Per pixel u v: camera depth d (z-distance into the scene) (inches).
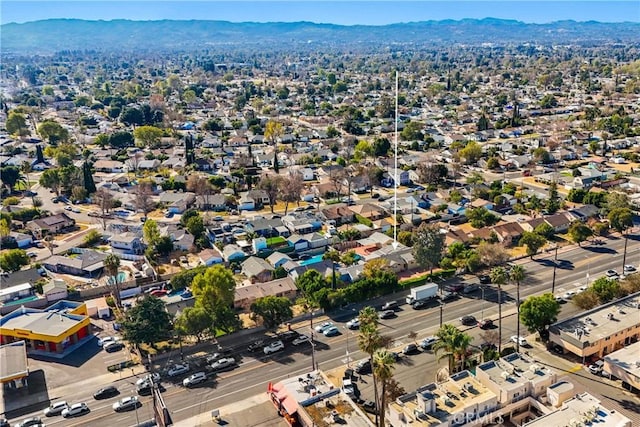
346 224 7632.9
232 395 4028.1
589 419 3284.9
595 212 7455.7
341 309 5285.4
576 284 5610.2
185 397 4035.4
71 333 4768.7
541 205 7834.6
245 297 5374.0
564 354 4387.3
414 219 7544.3
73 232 7637.8
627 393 3885.3
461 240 6599.4
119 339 4817.9
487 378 3713.1
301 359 4480.8
